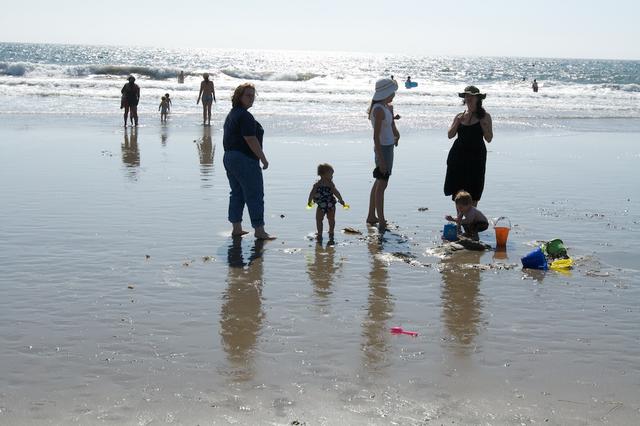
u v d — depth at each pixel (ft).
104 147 59.00
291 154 57.36
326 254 28.60
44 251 28.12
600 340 20.03
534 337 20.18
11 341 19.17
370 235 31.81
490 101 148.87
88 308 21.81
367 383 17.01
